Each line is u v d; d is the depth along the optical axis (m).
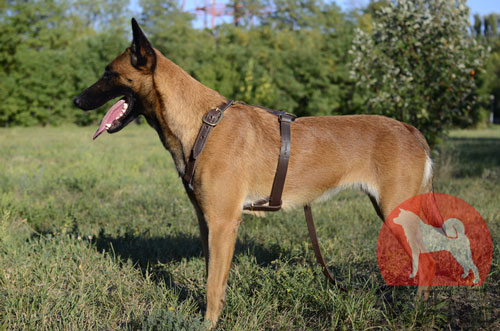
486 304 3.07
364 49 8.04
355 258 4.09
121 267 3.93
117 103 3.24
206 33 39.22
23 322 2.87
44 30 31.03
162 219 5.54
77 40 34.62
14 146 14.31
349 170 3.18
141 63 3.04
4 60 29.80
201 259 4.07
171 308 2.90
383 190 3.17
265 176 3.06
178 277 3.75
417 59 7.66
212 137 2.95
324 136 3.16
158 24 33.03
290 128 3.15
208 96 3.12
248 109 3.17
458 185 7.44
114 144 15.94
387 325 2.92
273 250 4.28
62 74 30.72
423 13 7.45
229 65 30.25
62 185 7.52
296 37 37.12
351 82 27.81
